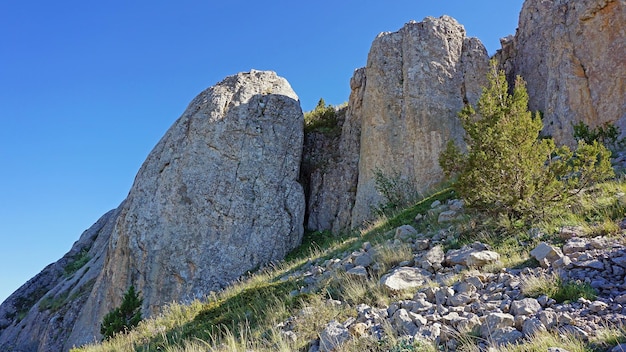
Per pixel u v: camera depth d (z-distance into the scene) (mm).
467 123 11305
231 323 9656
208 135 25078
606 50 16266
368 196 22109
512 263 7484
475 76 23703
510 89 23859
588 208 8875
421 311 6508
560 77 17734
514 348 4703
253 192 23781
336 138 28922
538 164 9641
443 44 24094
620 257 6367
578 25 17484
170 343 9875
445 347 5359
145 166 26703
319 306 8070
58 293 30844
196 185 23719
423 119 22062
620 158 12094
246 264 21750
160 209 23750
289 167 25250
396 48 24953
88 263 34094
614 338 4355
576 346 4418
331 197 25391
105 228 40469
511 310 5668
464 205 10766
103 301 23656
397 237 11711
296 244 23219
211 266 21469
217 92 26984
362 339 6090
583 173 9555
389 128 23000
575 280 6098
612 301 5352
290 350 6770
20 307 35344
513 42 25531
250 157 24703
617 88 15562
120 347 11305
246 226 22734
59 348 25047
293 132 26344
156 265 22031
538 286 6086
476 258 7859
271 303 9820
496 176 9703
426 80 23016
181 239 22391
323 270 11406
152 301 21109
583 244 7160
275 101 26969
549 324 5031
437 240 10305
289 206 23953
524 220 9367
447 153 11523
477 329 5469
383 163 22391
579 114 16453
